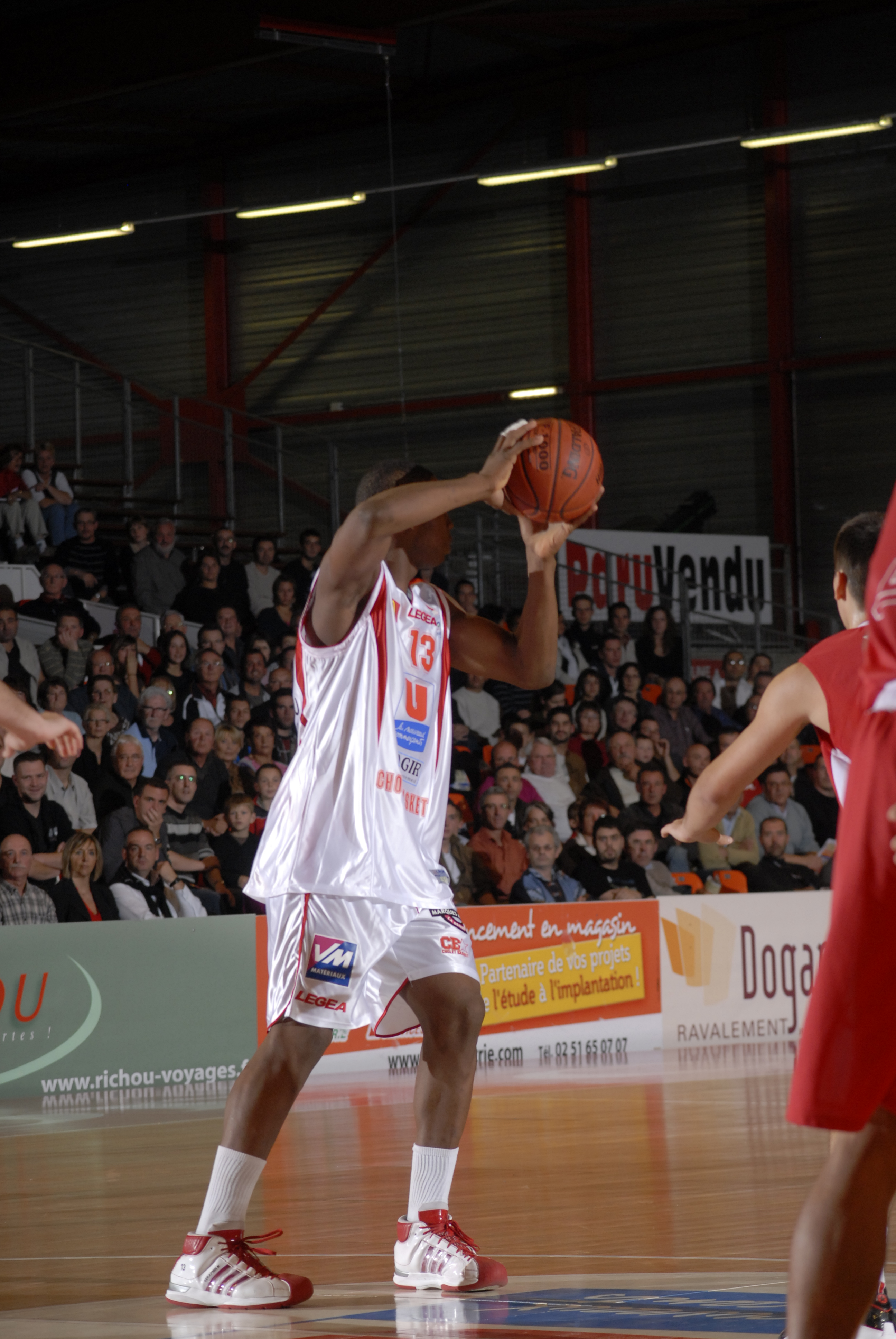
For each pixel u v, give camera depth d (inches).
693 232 1082.1
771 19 1043.9
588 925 605.0
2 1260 213.6
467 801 696.4
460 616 206.5
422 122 1126.4
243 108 1111.0
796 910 663.1
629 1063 553.3
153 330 1158.3
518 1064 561.6
